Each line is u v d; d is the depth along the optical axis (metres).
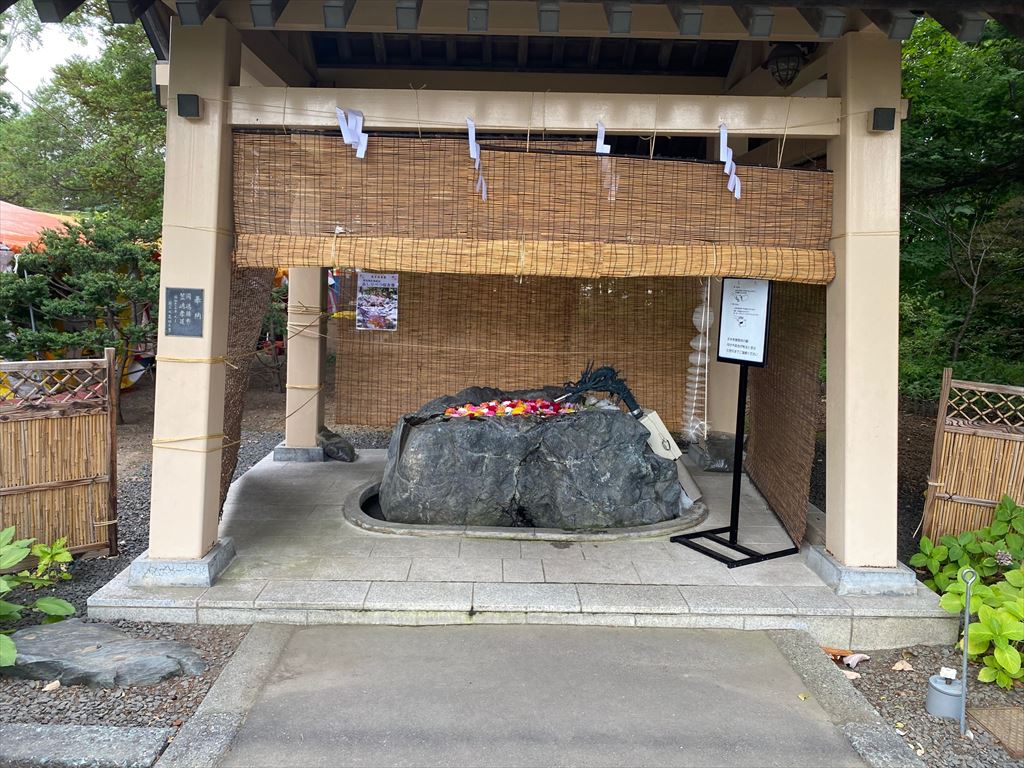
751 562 4.09
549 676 3.06
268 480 5.83
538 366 6.86
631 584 3.78
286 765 2.50
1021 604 3.08
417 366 6.85
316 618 3.51
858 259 3.62
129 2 2.91
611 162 3.67
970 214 8.24
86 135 14.97
